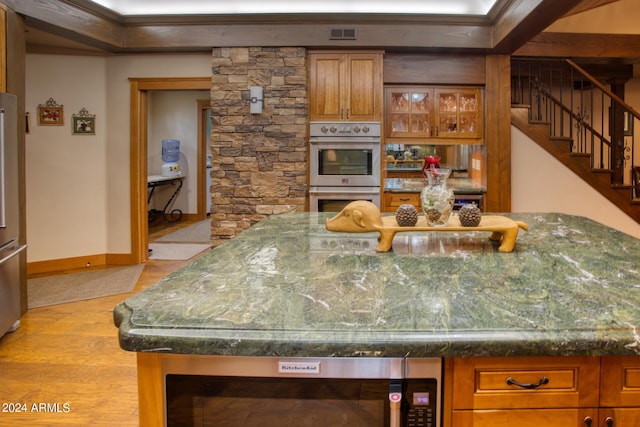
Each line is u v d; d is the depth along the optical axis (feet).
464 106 15.55
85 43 14.70
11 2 10.98
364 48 14.83
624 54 15.72
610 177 15.70
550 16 11.48
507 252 5.34
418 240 6.20
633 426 3.26
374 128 14.89
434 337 2.98
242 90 14.98
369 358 3.11
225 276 4.38
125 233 16.92
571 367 3.23
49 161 16.02
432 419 3.18
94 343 9.91
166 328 3.09
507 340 2.96
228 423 3.23
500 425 3.23
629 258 5.00
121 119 16.52
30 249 15.76
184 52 15.93
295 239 6.35
